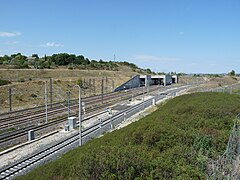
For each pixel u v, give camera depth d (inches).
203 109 897.5
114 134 738.2
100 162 353.4
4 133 1293.1
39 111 1982.0
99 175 349.1
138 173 356.2
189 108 952.9
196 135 575.5
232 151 454.6
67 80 3390.7
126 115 1964.8
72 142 1216.2
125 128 793.6
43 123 1600.6
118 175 344.2
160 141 553.0
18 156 997.8
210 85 4082.2
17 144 1177.4
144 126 662.5
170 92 3681.1
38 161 943.7
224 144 531.5
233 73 6525.6
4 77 2955.2
